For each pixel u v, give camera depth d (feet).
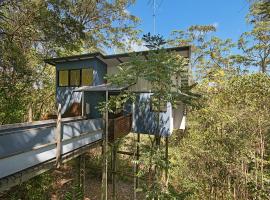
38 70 61.77
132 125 45.55
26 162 20.58
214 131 46.29
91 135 33.71
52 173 46.73
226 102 52.75
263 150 43.96
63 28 41.32
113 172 48.60
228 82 58.80
